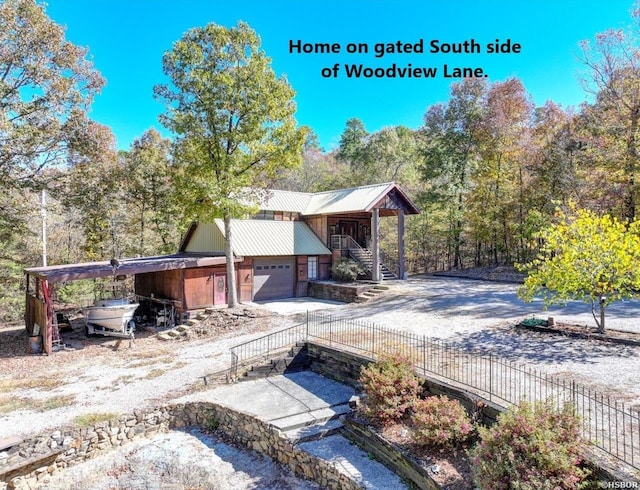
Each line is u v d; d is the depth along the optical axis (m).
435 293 20.39
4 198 19.61
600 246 10.77
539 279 11.55
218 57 17.42
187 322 18.12
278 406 10.23
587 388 8.04
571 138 24.23
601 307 11.34
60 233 28.83
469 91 30.73
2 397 10.72
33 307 17.11
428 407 7.58
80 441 8.97
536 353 10.40
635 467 5.39
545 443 5.29
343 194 25.98
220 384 11.83
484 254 33.56
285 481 8.17
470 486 6.04
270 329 15.95
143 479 8.33
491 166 30.38
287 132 18.28
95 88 20.23
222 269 20.28
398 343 12.07
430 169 32.50
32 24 17.34
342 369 11.99
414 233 34.84
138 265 17.33
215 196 17.03
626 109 20.11
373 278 23.02
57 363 13.70
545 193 25.81
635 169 19.53
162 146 32.22
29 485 8.14
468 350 11.02
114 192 26.53
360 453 8.16
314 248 24.67
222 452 9.38
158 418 10.21
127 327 17.38
